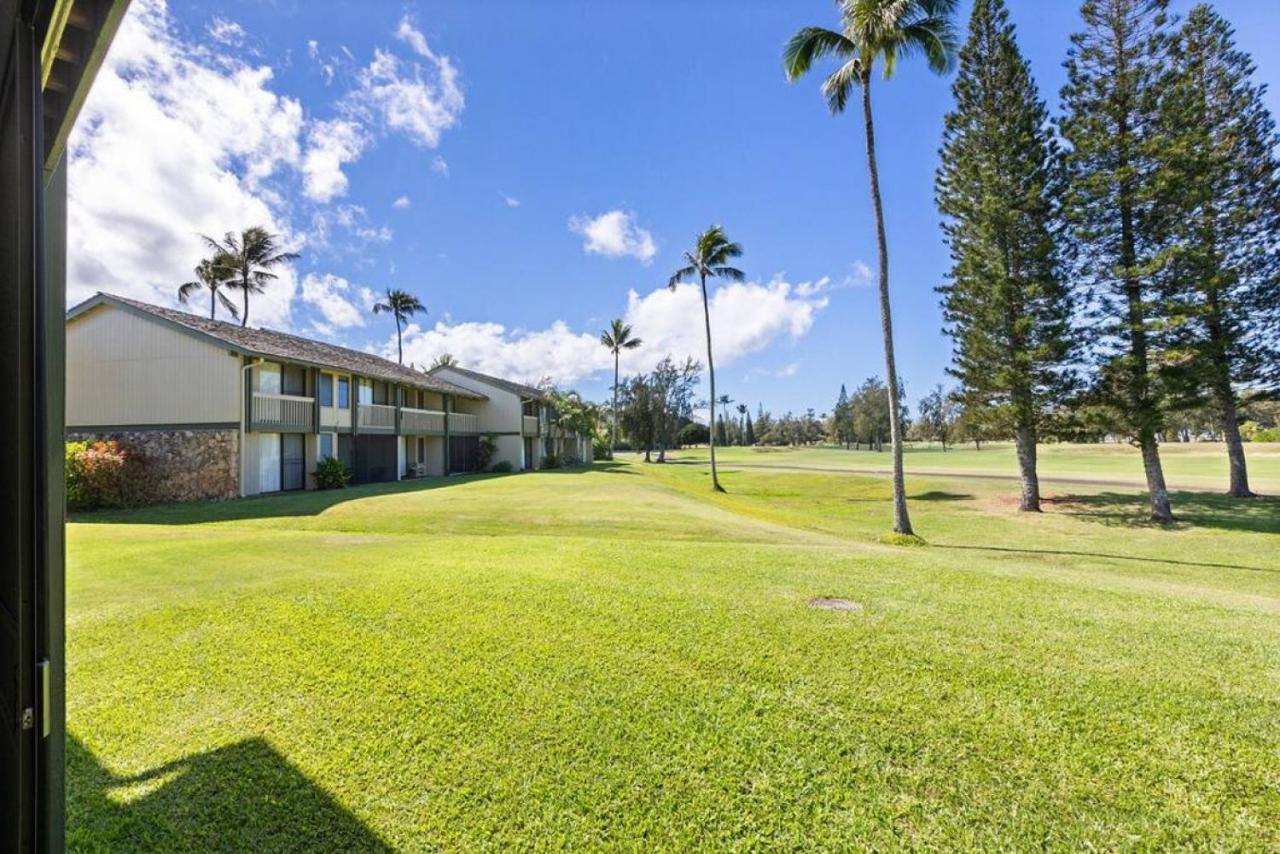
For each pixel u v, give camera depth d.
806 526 13.98
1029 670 3.61
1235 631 4.45
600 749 2.70
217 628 4.26
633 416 45.78
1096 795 2.38
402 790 2.40
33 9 1.32
